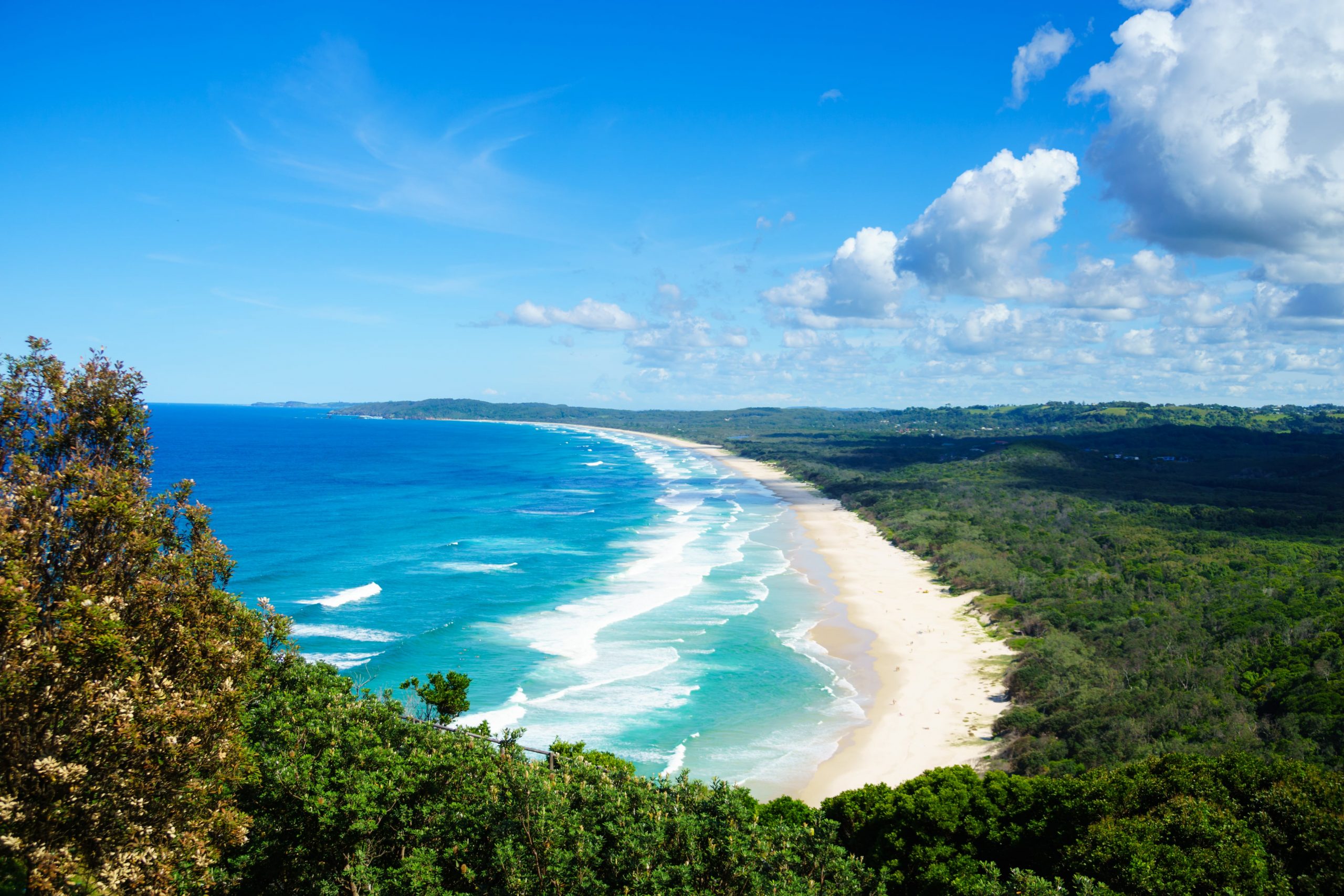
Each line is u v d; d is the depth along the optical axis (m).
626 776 20.52
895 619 59.88
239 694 14.61
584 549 84.69
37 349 14.16
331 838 17.06
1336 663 39.47
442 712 26.72
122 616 13.51
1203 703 38.12
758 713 41.94
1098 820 20.56
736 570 75.62
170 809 13.37
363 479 151.12
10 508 12.66
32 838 11.73
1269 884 17.45
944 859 20.75
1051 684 43.03
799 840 18.58
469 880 16.59
